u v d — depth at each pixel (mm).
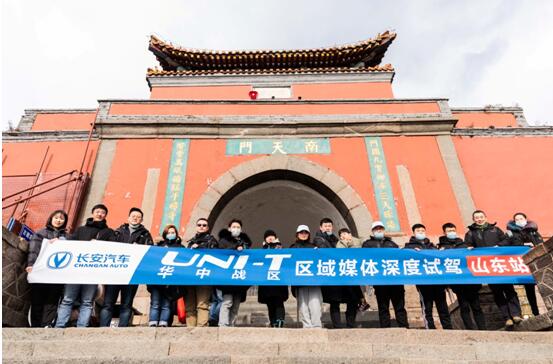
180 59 15125
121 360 3967
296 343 4492
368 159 11805
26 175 11086
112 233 6348
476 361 4180
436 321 8766
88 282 5617
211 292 6387
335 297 6129
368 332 4766
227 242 6703
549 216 10719
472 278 6113
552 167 11531
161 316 5898
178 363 3990
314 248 6406
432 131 12203
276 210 15984
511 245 6840
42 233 6008
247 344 4453
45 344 4375
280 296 6402
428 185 11289
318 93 13984
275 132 12219
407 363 4160
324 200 12578
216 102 12781
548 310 5473
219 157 11812
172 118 12148
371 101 12859
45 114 12625
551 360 4133
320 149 12008
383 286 6379
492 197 11148
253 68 15359
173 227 6848
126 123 11961
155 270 5906
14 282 5621
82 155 11602
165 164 11562
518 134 12250
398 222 10719
